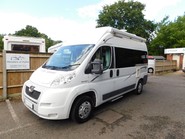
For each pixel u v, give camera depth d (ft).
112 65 15.87
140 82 22.89
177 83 33.94
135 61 20.54
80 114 12.84
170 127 12.67
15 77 20.13
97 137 11.08
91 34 15.46
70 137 11.04
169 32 90.68
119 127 12.56
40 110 11.05
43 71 13.39
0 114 14.74
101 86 14.55
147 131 11.99
